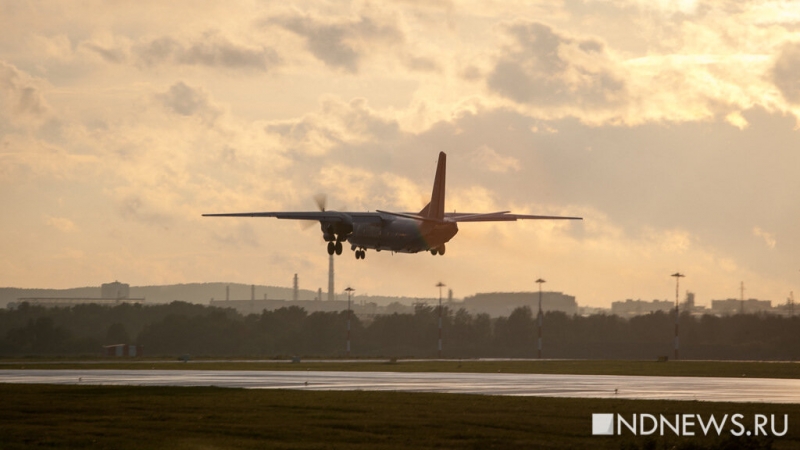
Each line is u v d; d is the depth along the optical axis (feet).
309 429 159.33
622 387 274.57
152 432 154.71
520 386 274.16
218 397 214.90
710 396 240.32
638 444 147.13
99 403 199.21
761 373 395.14
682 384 297.12
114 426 161.48
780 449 145.79
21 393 223.51
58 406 192.54
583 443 149.38
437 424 166.91
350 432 156.87
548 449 143.13
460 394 229.86
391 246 320.09
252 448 140.46
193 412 182.70
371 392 232.53
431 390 252.21
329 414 180.24
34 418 172.24
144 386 253.03
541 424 168.66
